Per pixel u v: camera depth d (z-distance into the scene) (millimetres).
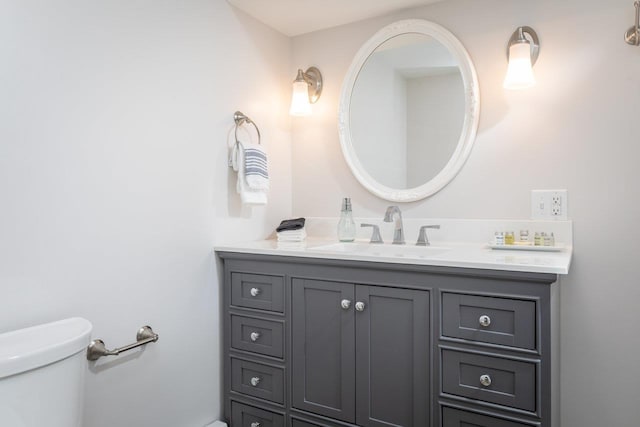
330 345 1570
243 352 1790
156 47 1584
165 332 1621
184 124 1697
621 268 1549
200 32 1773
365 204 2078
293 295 1652
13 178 1166
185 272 1702
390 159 1997
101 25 1393
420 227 1873
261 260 1726
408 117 1952
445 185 1867
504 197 1751
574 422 1624
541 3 1679
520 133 1720
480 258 1350
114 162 1436
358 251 1890
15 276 1172
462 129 1822
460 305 1311
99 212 1389
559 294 1575
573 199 1625
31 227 1208
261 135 2104
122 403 1469
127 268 1480
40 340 1069
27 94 1196
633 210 1530
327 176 2193
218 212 1860
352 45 2119
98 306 1389
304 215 2262
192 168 1732
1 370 917
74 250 1318
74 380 1088
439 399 1344
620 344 1553
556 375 1450
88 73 1354
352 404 1520
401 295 1414
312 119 2238
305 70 2256
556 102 1654
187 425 1711
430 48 1902
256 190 1912
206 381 1799
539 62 1683
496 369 1258
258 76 2084
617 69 1555
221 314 1874
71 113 1306
